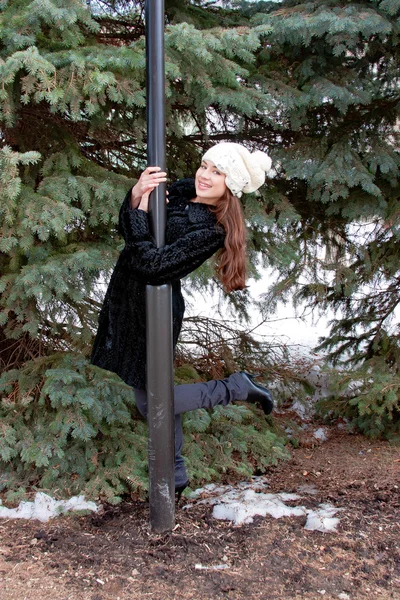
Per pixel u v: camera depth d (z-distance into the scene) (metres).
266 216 3.71
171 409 2.46
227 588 2.15
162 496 2.53
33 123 3.38
